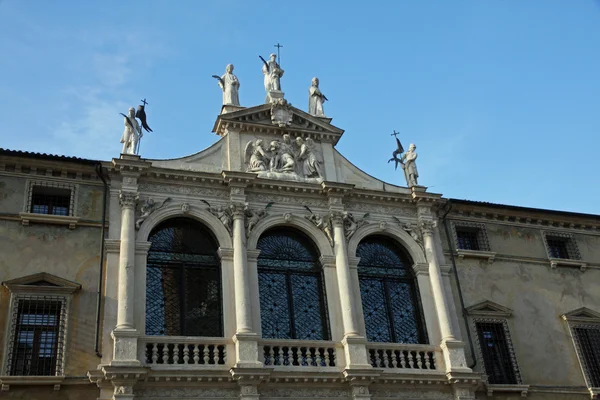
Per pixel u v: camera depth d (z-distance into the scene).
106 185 23.45
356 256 25.47
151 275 22.77
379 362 23.27
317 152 27.38
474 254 27.39
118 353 20.20
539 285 28.05
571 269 29.14
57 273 21.55
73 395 19.78
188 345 21.78
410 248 26.38
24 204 22.25
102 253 22.22
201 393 20.69
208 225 24.00
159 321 22.08
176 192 24.17
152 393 20.23
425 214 27.12
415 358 24.33
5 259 21.23
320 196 26.00
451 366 23.78
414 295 25.97
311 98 29.45
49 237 22.05
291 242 25.39
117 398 19.48
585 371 26.44
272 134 27.09
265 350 22.45
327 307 24.09
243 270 23.12
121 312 21.00
